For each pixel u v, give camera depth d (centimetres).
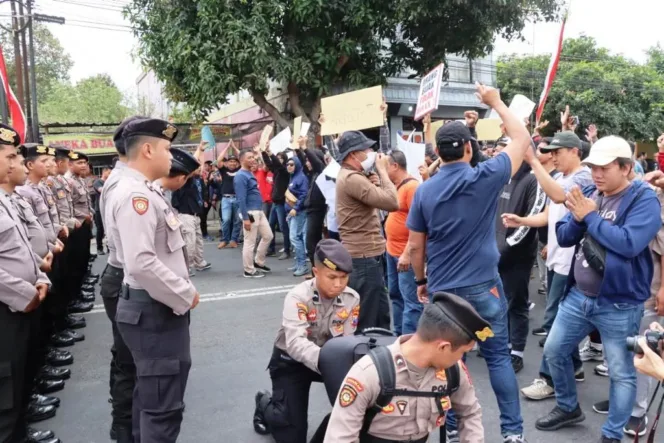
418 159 545
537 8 1231
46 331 470
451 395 213
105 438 358
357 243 417
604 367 445
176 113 1952
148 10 1245
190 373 462
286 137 888
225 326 588
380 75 1301
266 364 478
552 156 432
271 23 1133
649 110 2323
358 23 1158
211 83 1121
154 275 256
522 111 482
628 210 300
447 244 305
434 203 305
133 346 273
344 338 254
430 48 1332
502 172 296
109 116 2973
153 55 1241
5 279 294
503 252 441
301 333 280
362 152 418
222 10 1119
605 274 301
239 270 895
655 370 200
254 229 839
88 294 714
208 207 1311
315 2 1113
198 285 789
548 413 374
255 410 363
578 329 331
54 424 379
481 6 1225
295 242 839
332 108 621
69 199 627
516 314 455
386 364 195
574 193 302
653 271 327
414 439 201
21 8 1340
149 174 277
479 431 214
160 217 271
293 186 837
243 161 838
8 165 333
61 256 542
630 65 2531
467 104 1689
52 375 450
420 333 191
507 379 309
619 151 296
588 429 356
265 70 1136
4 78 905
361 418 196
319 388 430
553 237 439
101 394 427
